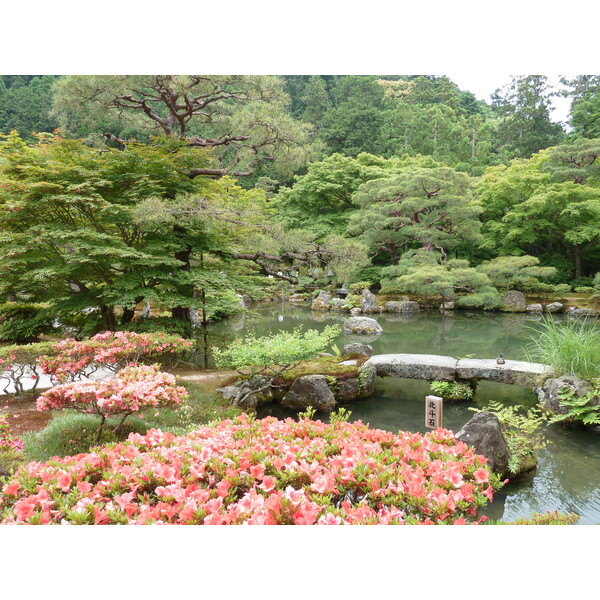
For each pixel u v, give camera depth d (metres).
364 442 2.56
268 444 2.45
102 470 2.21
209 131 11.53
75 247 6.09
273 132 9.24
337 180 20.69
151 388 3.48
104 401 3.26
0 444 2.86
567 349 5.65
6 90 16.28
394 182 17.69
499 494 3.66
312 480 2.05
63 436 3.76
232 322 14.07
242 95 9.66
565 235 17.30
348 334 11.90
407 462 2.32
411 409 5.80
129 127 11.02
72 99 9.00
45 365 4.57
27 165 6.28
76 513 1.70
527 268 16.25
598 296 15.50
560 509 3.44
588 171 17.08
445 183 16.22
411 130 26.44
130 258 6.64
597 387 5.00
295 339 5.82
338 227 20.11
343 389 6.02
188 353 7.64
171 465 2.19
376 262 21.98
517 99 27.81
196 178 8.17
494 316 15.21
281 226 7.58
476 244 20.44
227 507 1.88
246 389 5.64
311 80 27.22
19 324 7.62
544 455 4.39
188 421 4.50
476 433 3.86
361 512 1.72
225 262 8.45
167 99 9.17
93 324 7.39
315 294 19.27
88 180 6.31
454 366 6.31
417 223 17.64
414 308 16.52
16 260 6.36
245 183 24.28
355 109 25.00
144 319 7.49
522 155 25.97
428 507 1.87
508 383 6.06
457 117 31.12
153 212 6.22
